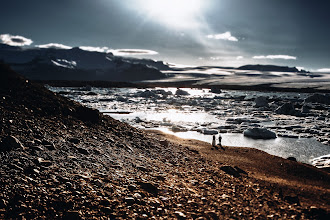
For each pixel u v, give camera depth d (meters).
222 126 51.62
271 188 13.12
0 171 6.94
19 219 5.49
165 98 132.00
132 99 118.38
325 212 9.23
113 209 6.86
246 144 38.03
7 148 8.48
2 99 14.41
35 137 10.92
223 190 11.16
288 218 8.59
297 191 12.92
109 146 14.20
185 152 21.34
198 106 97.75
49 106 16.69
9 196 6.07
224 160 22.12
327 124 58.44
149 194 8.56
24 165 7.77
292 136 43.44
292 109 79.50
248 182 14.04
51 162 8.69
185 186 10.56
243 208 8.95
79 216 6.05
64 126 14.62
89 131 15.96
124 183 9.00
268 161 22.89
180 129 47.41
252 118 67.50
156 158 15.66
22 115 13.31
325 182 18.22
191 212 7.79
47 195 6.62
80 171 8.86
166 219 6.95
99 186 8.08
